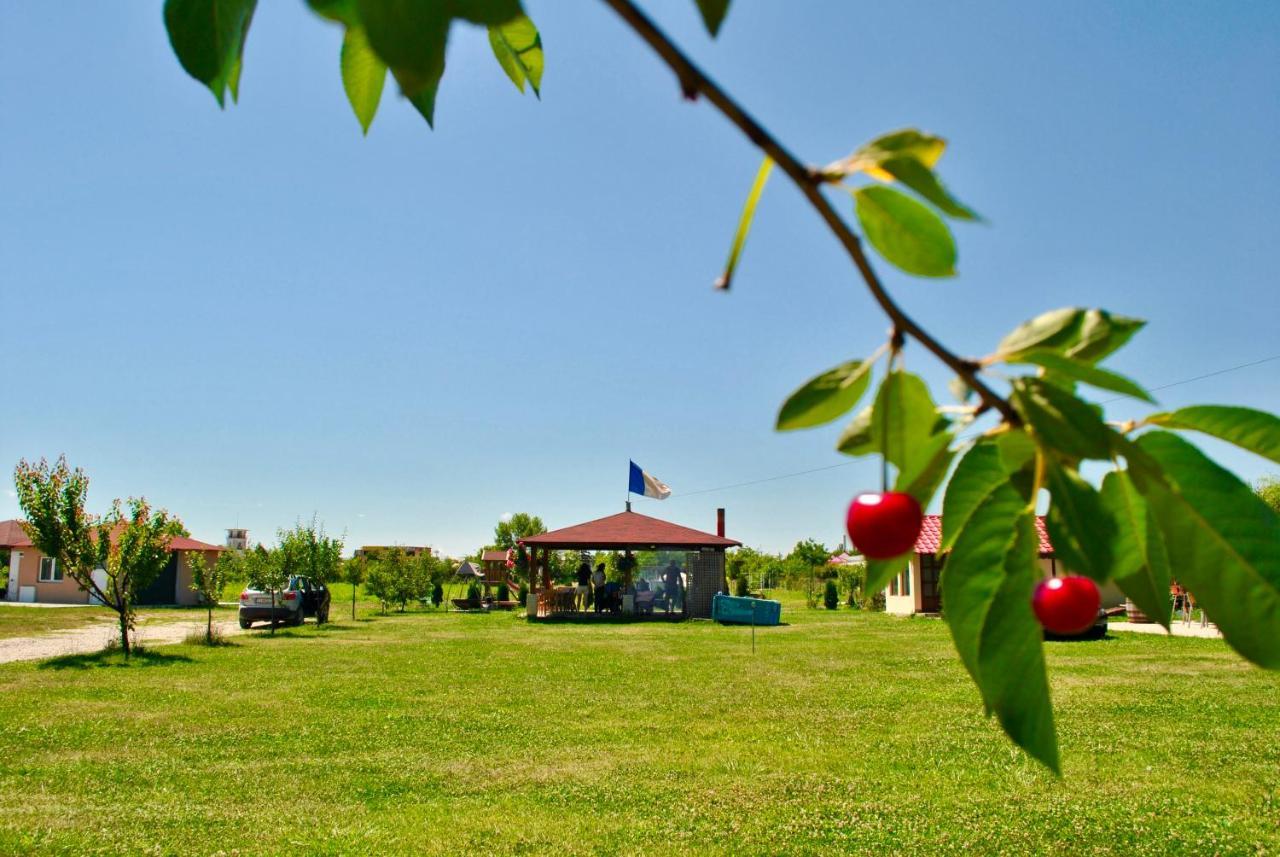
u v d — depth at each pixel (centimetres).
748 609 2648
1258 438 73
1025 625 74
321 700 1126
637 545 2944
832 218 64
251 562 2434
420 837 588
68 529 1631
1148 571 77
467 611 3512
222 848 561
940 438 77
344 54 86
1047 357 70
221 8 66
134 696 1159
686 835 593
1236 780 722
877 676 1366
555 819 627
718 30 53
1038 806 654
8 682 1300
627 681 1309
